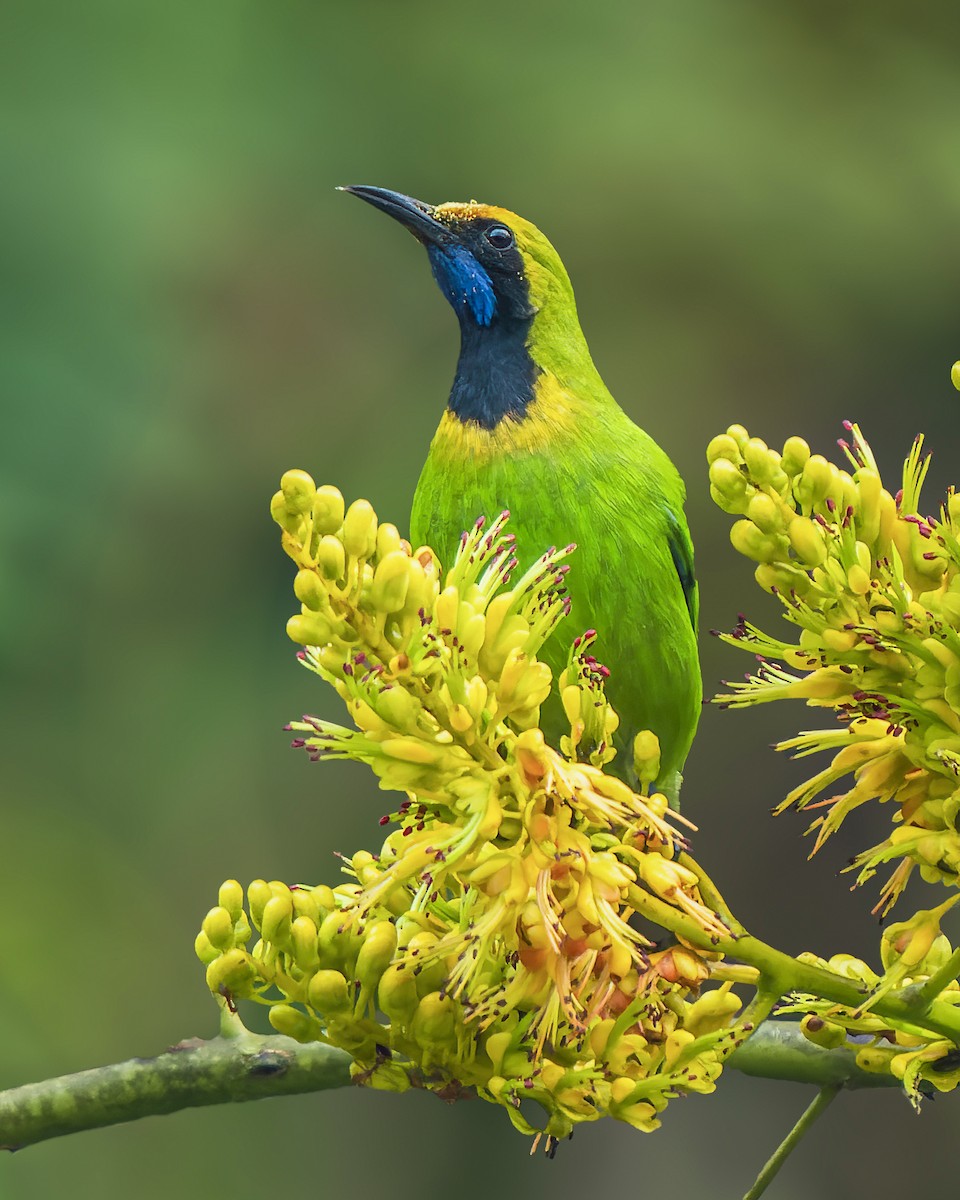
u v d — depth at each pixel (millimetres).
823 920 15969
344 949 4145
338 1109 14836
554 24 15156
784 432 15672
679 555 7926
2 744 11617
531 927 3773
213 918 4160
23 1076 9875
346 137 14258
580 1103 3947
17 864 11156
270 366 14203
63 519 11648
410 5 14953
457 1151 15297
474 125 14531
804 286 15180
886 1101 15828
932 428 15969
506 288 7914
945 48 16031
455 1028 4062
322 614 3744
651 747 4234
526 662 3791
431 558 3891
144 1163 12047
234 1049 4961
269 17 14102
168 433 12539
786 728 16188
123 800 12133
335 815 13922
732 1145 15812
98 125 12672
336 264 14484
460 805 3748
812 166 15180
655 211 14859
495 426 7730
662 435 15219
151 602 12820
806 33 15688
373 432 14648
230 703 13227
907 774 4254
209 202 13203
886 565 4078
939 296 15500
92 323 12164
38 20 12867
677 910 3922
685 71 15195
